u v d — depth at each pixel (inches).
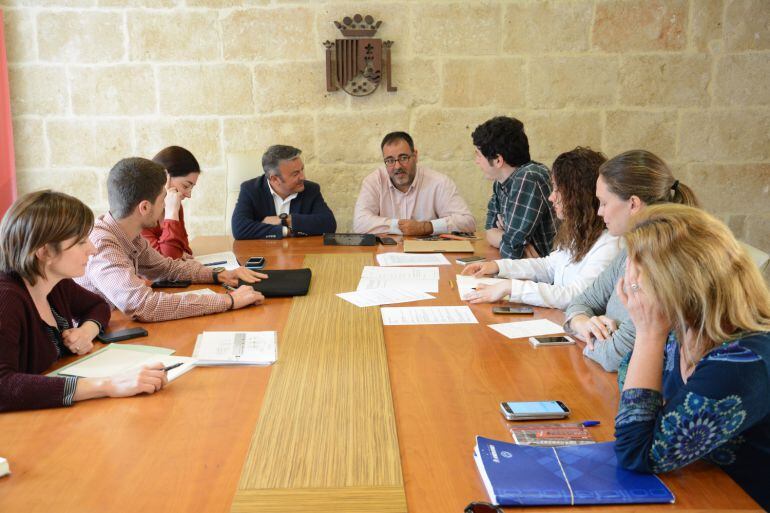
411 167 154.6
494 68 173.0
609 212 76.2
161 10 169.2
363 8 170.2
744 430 46.4
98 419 57.2
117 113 174.1
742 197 179.0
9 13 167.5
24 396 58.8
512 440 52.6
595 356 68.6
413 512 43.0
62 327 75.8
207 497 44.9
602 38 170.9
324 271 111.0
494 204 145.5
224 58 172.1
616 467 47.1
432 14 170.4
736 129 175.2
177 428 55.3
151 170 93.0
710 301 45.5
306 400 60.0
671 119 175.0
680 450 44.6
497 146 127.0
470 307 89.8
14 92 171.3
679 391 45.6
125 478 47.4
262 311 89.0
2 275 66.6
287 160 146.9
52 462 49.9
